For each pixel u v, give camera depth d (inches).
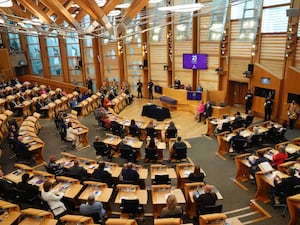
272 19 615.5
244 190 369.4
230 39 716.7
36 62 1085.8
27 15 547.5
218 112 658.8
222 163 454.3
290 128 593.9
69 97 845.8
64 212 319.0
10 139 463.8
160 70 893.2
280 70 619.2
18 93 818.8
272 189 328.8
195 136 586.6
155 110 711.7
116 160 475.2
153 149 436.1
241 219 307.9
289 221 295.9
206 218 238.8
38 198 320.2
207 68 778.2
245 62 696.4
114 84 973.2
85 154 506.3
